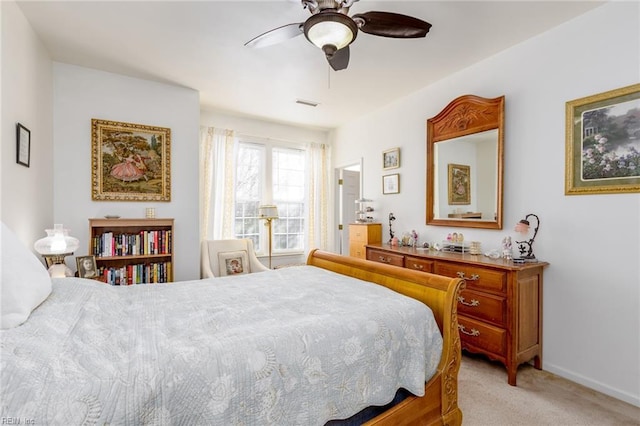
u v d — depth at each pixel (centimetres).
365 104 414
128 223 310
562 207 237
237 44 263
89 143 311
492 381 228
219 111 445
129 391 91
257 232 494
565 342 234
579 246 228
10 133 201
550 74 243
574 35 229
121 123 324
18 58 214
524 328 230
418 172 368
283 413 113
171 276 335
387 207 416
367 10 218
